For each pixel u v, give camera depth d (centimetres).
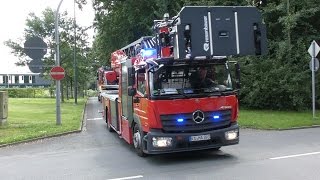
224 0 2620
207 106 1061
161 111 1041
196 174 911
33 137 1627
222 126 1080
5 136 1673
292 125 1788
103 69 3316
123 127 1390
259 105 2617
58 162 1133
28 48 2305
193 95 1055
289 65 2434
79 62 4644
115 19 3972
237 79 1117
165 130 1044
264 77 2494
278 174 875
